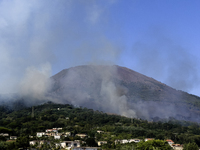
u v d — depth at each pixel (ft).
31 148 473.67
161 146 408.26
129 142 592.60
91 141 538.88
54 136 633.61
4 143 466.29
